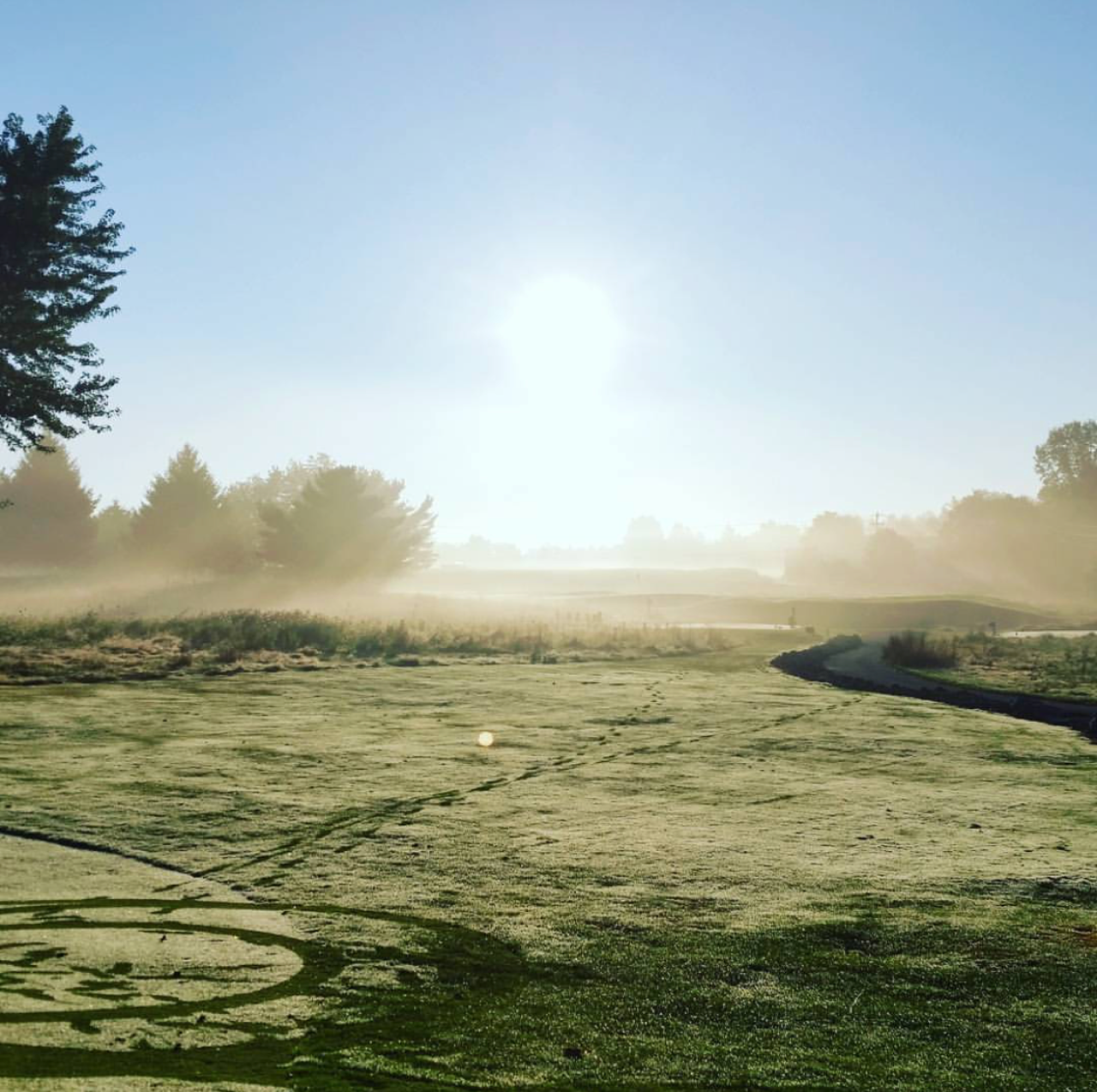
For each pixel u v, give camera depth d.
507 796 12.52
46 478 74.69
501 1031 6.17
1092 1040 6.10
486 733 17.30
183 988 6.68
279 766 14.12
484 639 34.41
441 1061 5.74
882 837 10.73
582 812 11.77
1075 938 7.79
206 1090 5.15
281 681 23.78
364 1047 5.90
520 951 7.49
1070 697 22.70
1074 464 139.50
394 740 16.42
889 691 24.88
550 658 31.38
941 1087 5.52
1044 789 13.27
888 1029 6.26
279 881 9.09
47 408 36.56
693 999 6.70
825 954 7.46
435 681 24.73
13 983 6.63
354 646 31.55
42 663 24.61
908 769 14.67
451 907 8.45
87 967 6.99
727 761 15.12
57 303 36.00
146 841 10.32
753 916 8.26
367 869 9.46
